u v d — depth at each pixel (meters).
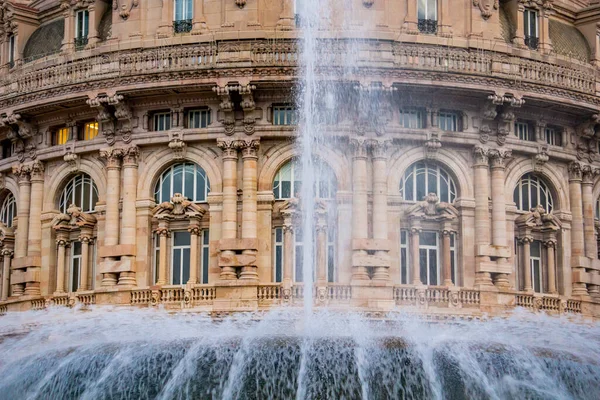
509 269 65.75
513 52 68.25
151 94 65.06
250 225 64.06
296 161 65.31
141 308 63.41
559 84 66.31
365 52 63.66
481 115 66.25
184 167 66.25
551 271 67.81
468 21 67.75
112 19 68.12
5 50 73.94
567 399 55.47
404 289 63.09
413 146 65.75
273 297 62.31
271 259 64.38
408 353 53.91
